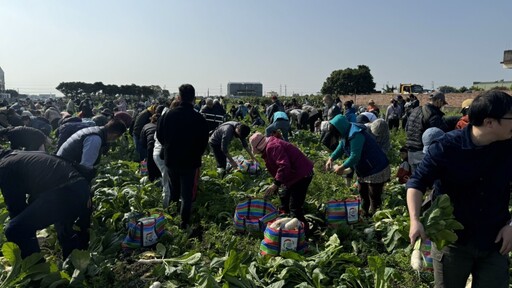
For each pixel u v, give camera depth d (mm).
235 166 8789
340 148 6277
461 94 35938
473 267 3033
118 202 6789
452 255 2996
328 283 4621
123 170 8898
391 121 17672
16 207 4480
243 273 4383
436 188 3084
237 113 25125
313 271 4531
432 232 2799
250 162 9328
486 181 2809
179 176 6449
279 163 5574
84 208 4652
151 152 7918
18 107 17828
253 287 4371
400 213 6305
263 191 7559
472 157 2773
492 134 2684
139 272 4828
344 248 5723
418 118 7215
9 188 4379
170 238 5719
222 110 12461
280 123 11156
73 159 4898
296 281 4520
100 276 4613
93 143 4875
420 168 2992
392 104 17734
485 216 2852
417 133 7227
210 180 7754
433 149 2922
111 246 5582
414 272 4801
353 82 70375
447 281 3068
